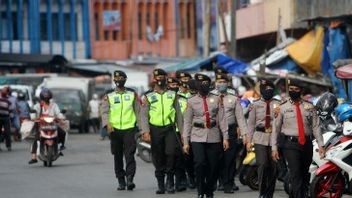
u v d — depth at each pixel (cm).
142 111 3500
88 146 6750
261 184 3089
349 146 2978
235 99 3491
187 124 3159
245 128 3234
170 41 18138
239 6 9900
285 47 6688
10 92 7319
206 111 3120
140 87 11188
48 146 4775
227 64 6925
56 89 9556
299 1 7344
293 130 2833
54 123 4788
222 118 3139
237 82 7238
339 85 5675
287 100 2873
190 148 3409
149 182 3944
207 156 3130
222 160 3481
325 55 5962
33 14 16662
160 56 17338
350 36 5831
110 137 3628
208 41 9212
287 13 7725
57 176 4250
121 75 3609
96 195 3447
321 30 6100
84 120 9425
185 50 18175
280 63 6669
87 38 17238
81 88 10019
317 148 3117
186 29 18138
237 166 4012
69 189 3669
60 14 17025
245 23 9131
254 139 3125
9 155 5744
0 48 16500
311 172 3147
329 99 3369
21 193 3538
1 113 6112
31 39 16650
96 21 17488
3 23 16600
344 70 4269
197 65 7744
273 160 3073
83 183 3912
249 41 9656
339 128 3089
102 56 17425
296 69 6638
